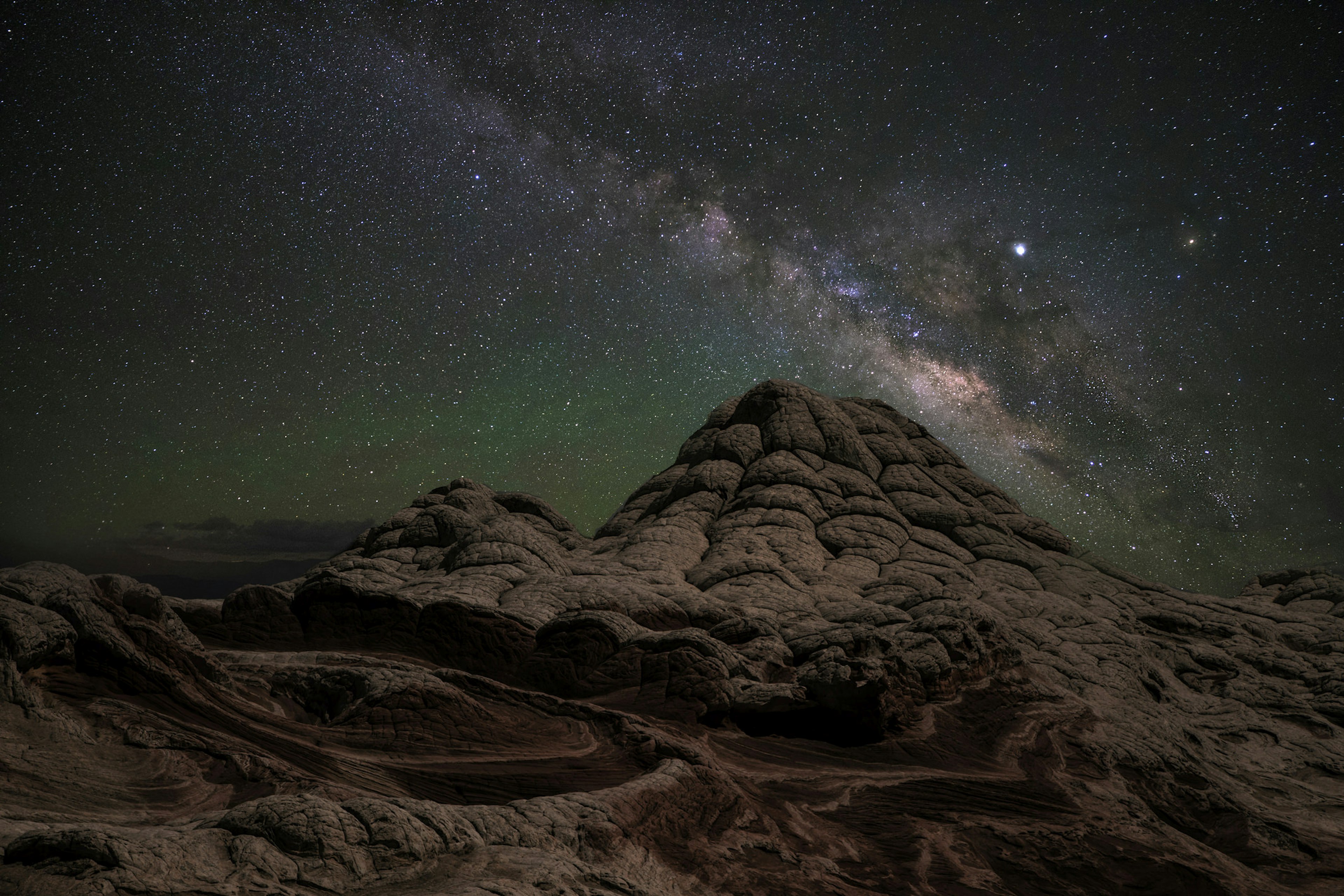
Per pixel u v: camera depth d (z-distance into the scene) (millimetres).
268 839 5965
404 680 12859
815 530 34344
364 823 6383
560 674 17297
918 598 24719
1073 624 27703
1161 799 17016
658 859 9016
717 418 43906
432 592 21797
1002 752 17469
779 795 13156
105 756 8727
